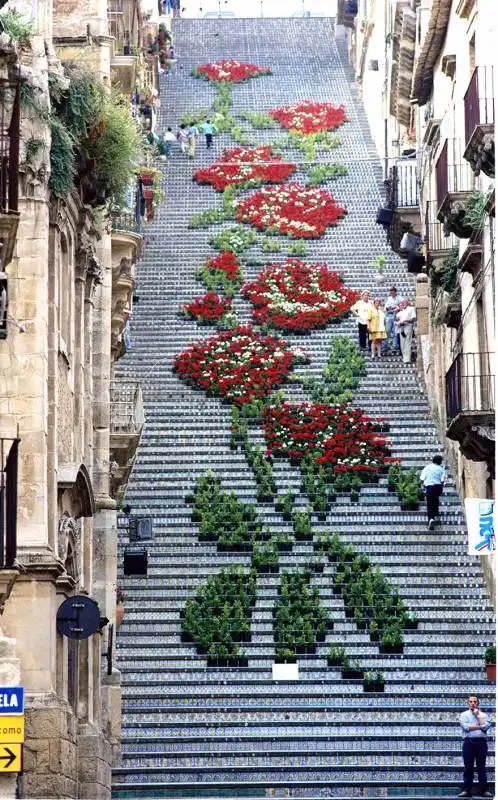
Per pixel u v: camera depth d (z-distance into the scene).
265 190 54.09
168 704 29.19
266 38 71.31
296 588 32.50
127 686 29.62
